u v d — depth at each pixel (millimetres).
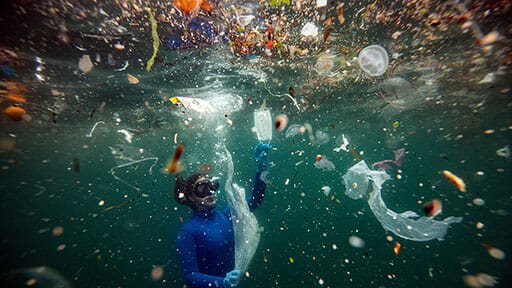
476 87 8758
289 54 5422
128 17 3721
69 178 27484
